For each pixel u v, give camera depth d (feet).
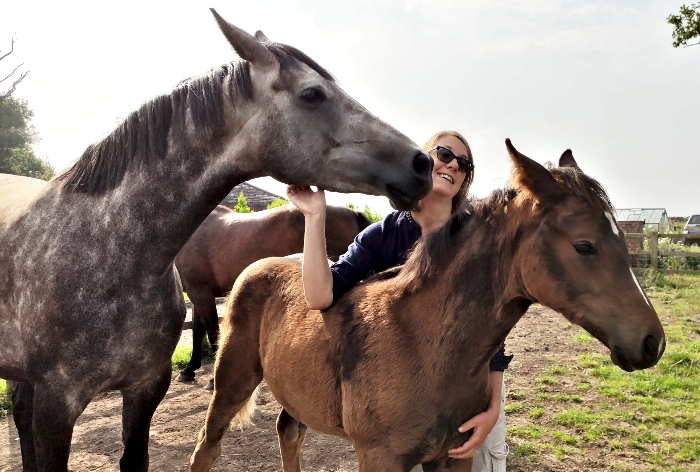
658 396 16.21
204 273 18.98
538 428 13.69
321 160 6.95
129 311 7.52
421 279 6.61
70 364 7.34
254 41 7.04
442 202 7.79
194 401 16.47
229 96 7.13
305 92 6.89
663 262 42.24
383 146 6.76
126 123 7.55
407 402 6.24
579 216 5.72
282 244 18.75
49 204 7.86
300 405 7.62
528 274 5.96
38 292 7.40
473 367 6.33
